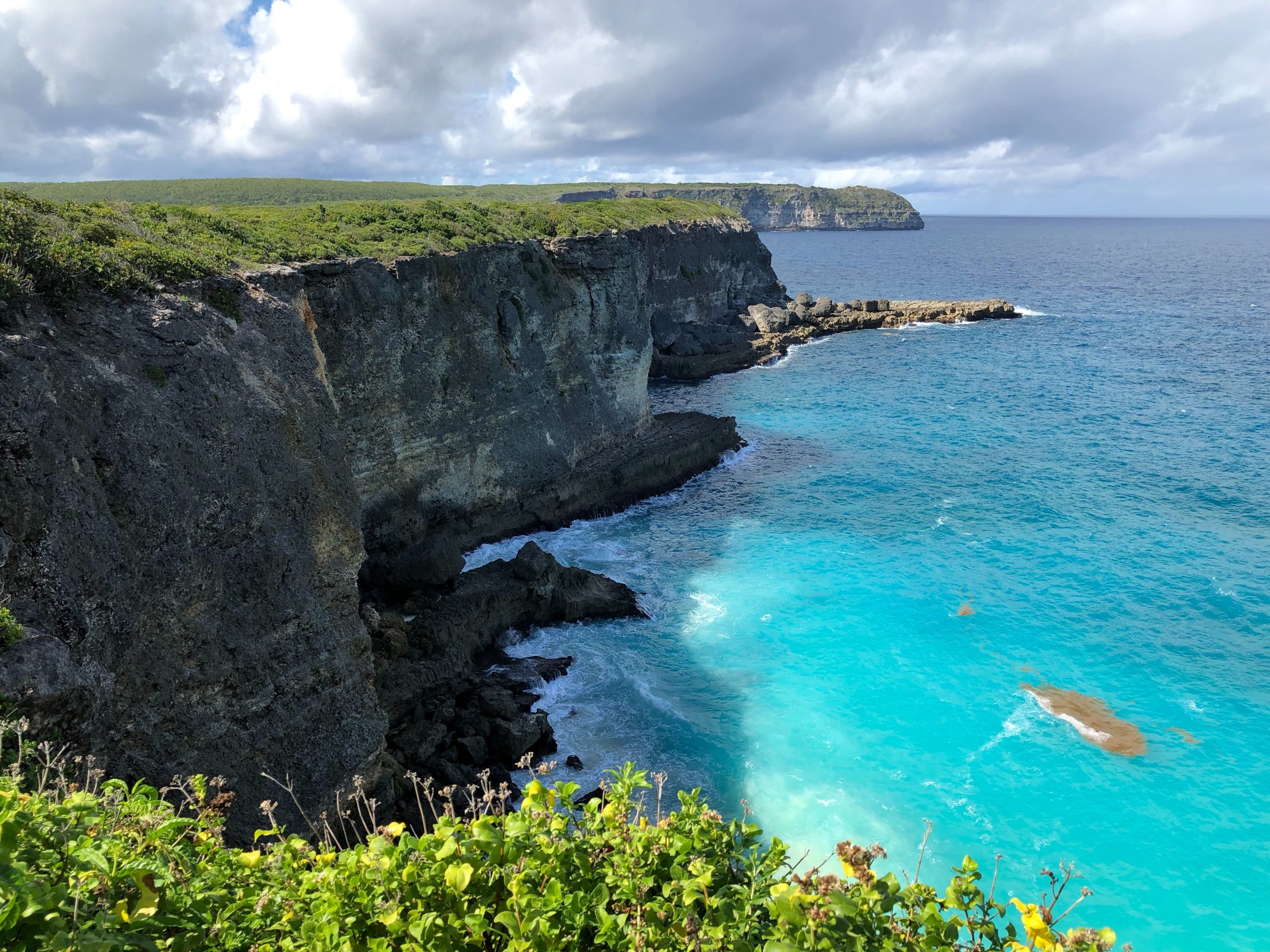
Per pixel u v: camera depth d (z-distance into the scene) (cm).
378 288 4281
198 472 2227
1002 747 3244
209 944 715
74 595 1784
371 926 757
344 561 2695
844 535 5194
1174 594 4366
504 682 3556
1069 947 655
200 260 2847
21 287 2106
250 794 2209
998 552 4900
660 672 3762
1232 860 2712
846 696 3572
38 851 679
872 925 679
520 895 746
